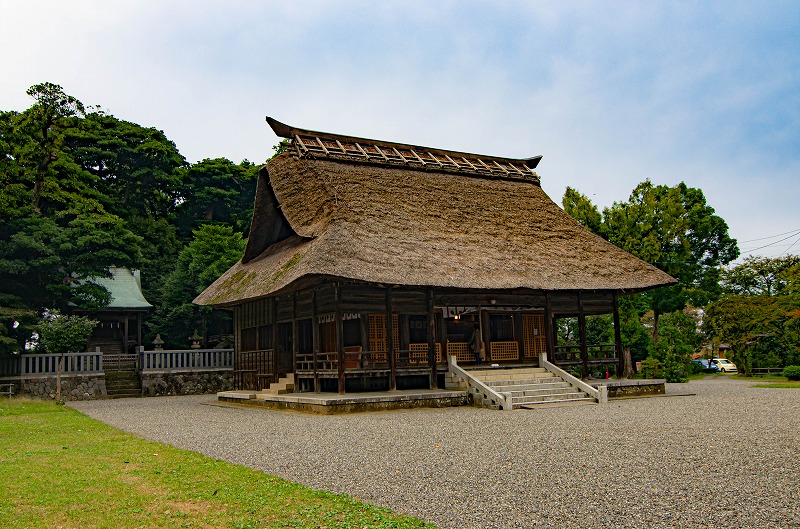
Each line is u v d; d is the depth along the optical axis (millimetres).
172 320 38562
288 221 24219
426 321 24547
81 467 9672
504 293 23531
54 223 32469
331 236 20453
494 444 11930
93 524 6617
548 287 22734
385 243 21516
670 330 39469
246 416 18609
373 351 21734
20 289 31547
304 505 7340
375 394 19859
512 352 26891
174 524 6625
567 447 11406
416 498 7797
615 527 6574
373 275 19469
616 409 18500
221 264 36688
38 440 13125
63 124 34594
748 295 51750
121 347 38531
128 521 6715
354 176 25406
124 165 47188
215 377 32844
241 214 51938
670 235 40344
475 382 20547
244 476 8938
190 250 38781
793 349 43094
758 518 6820
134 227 44062
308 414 18594
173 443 12773
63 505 7336
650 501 7535
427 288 21438
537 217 28094
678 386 30250
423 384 22266
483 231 25281
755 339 45656
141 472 9242
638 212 40125
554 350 24234
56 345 28797
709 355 59344
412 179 27094
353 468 9719
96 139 44188
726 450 10883
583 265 25344
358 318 22812
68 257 32906
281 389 23156
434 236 23453
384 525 6555
